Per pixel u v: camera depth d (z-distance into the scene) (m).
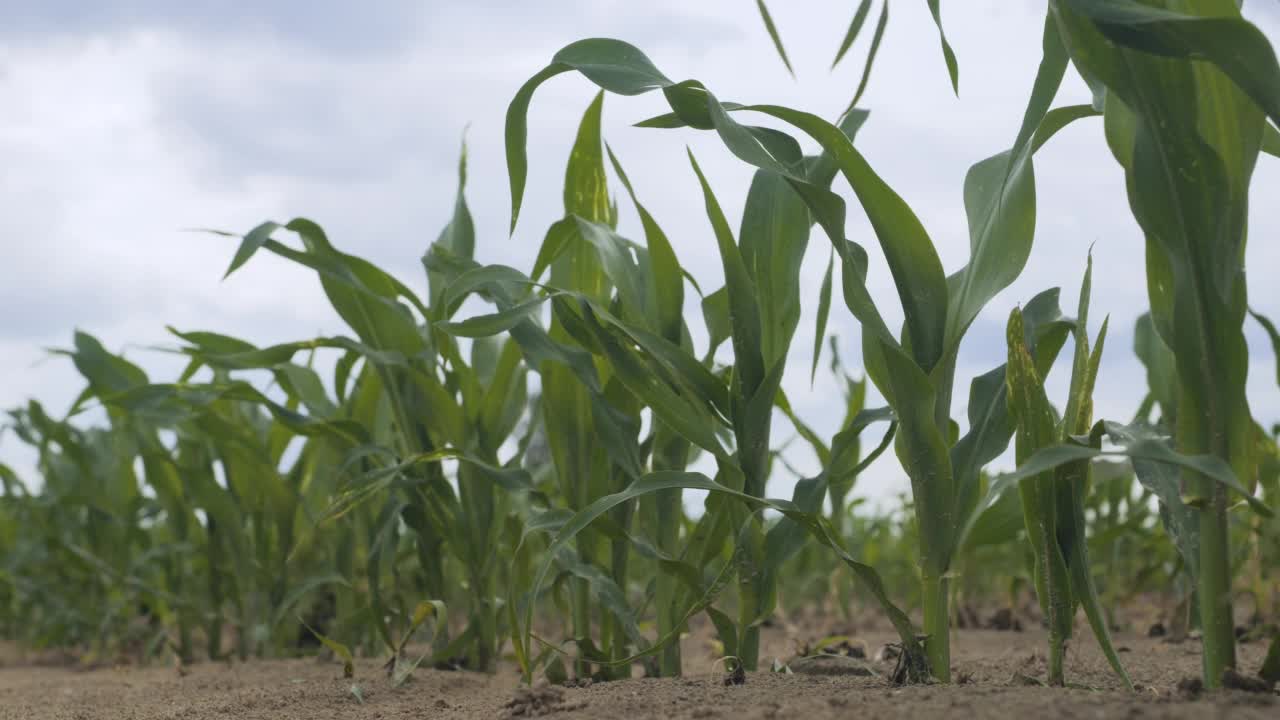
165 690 2.36
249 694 2.10
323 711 1.87
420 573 2.90
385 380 2.31
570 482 2.07
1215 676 1.27
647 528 1.94
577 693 1.68
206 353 2.28
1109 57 1.24
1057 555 1.45
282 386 2.69
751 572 1.76
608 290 2.12
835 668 1.99
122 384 2.92
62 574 3.86
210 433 2.73
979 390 1.64
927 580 1.50
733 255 1.71
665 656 1.91
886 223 1.48
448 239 2.54
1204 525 1.28
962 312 1.52
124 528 3.66
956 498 1.56
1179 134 1.23
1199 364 1.26
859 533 4.18
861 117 1.84
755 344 1.73
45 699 2.41
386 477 2.04
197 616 3.29
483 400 2.30
